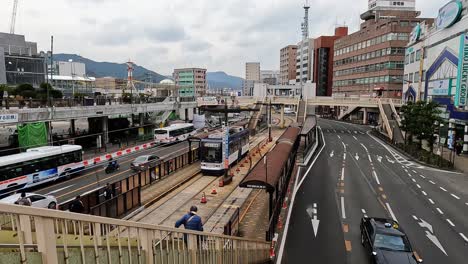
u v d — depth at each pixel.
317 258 15.77
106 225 5.42
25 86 44.06
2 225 4.55
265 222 20.33
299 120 62.75
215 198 24.98
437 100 52.12
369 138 62.09
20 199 17.50
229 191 26.86
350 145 53.25
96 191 19.62
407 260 13.78
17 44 73.44
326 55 133.38
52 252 4.20
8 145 39.25
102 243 5.47
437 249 16.80
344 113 105.88
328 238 17.98
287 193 26.20
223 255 10.70
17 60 63.78
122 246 5.95
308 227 19.45
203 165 32.34
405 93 69.94
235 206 23.19
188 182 29.64
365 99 66.44
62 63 103.62
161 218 20.56
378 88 85.19
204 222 20.05
